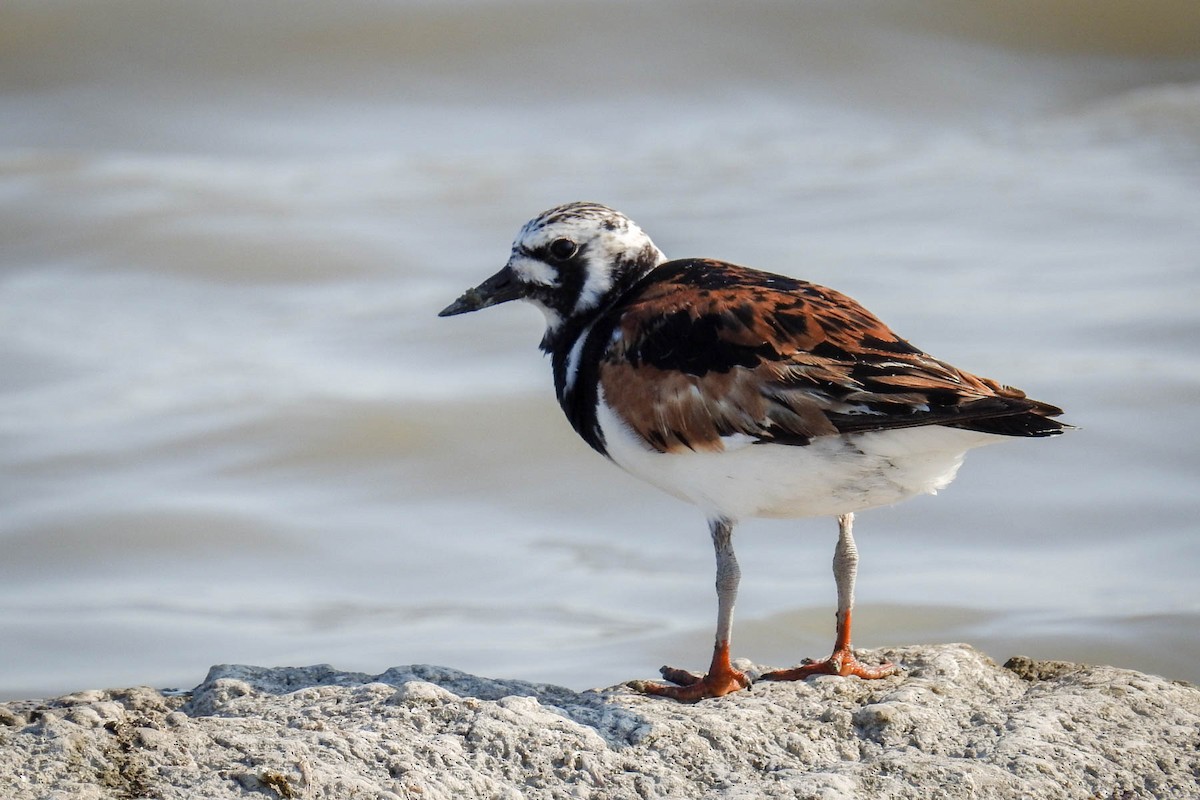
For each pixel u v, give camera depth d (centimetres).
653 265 1002
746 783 795
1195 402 1873
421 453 1897
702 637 1452
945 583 1538
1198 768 830
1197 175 2741
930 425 830
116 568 1648
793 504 891
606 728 846
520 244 998
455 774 780
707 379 880
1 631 1502
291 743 783
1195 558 1570
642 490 1809
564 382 985
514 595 1561
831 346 870
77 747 764
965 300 2209
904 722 857
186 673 1420
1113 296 2209
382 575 1617
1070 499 1698
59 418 1977
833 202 2678
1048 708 882
